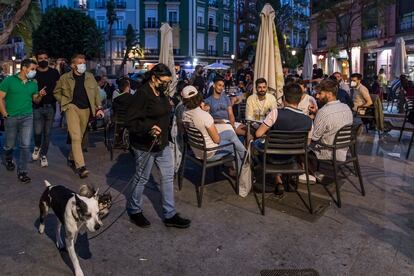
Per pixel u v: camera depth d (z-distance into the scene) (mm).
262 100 6762
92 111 6652
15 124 6246
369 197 5520
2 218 4801
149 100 4266
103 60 56125
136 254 3955
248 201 5367
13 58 61375
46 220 4727
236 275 3586
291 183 5906
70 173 6691
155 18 55906
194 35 55844
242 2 41500
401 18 27031
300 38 61188
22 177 6137
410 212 4996
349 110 5469
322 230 4484
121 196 5582
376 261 3803
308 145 5484
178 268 3701
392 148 8664
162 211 5035
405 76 16250
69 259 3863
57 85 6520
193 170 6887
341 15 28969
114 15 54625
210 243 4184
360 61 31125
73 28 46562
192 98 5273
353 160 5594
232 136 5621
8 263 3771
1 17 8250
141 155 4430
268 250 4031
